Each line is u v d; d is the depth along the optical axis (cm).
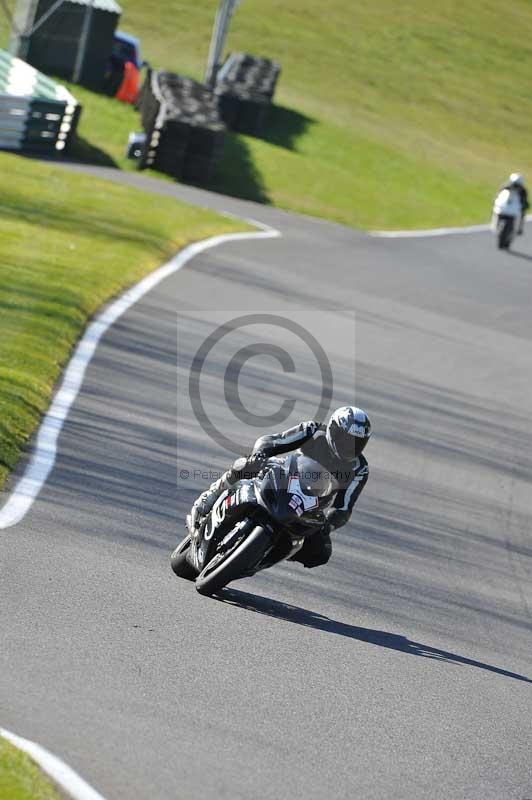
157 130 12406
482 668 2819
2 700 2019
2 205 8169
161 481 3697
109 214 8719
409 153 18375
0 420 3769
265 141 16062
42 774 1764
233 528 2861
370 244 10700
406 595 3259
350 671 2553
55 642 2333
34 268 6331
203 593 2822
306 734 2172
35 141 11669
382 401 5512
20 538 2911
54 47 15150
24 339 4888
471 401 5969
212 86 15288
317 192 13800
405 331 7269
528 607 3434
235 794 1867
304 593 3080
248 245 8981
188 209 10006
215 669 2386
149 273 7062
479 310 8544
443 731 2344
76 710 2048
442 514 4162
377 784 2023
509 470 4956
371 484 4294
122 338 5394
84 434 3938
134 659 2341
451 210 14988
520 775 2219
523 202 11931
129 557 2995
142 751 1947
